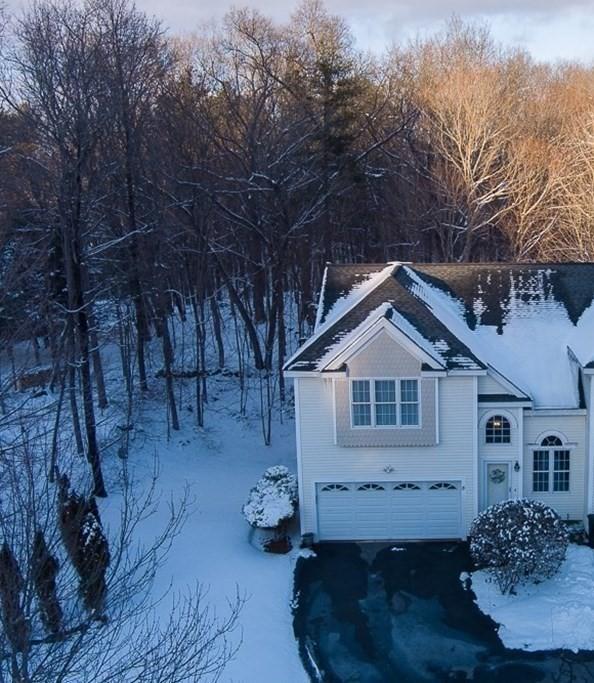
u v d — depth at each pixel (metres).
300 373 22.66
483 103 44.50
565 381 23.73
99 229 31.61
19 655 11.67
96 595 13.36
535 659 17.88
